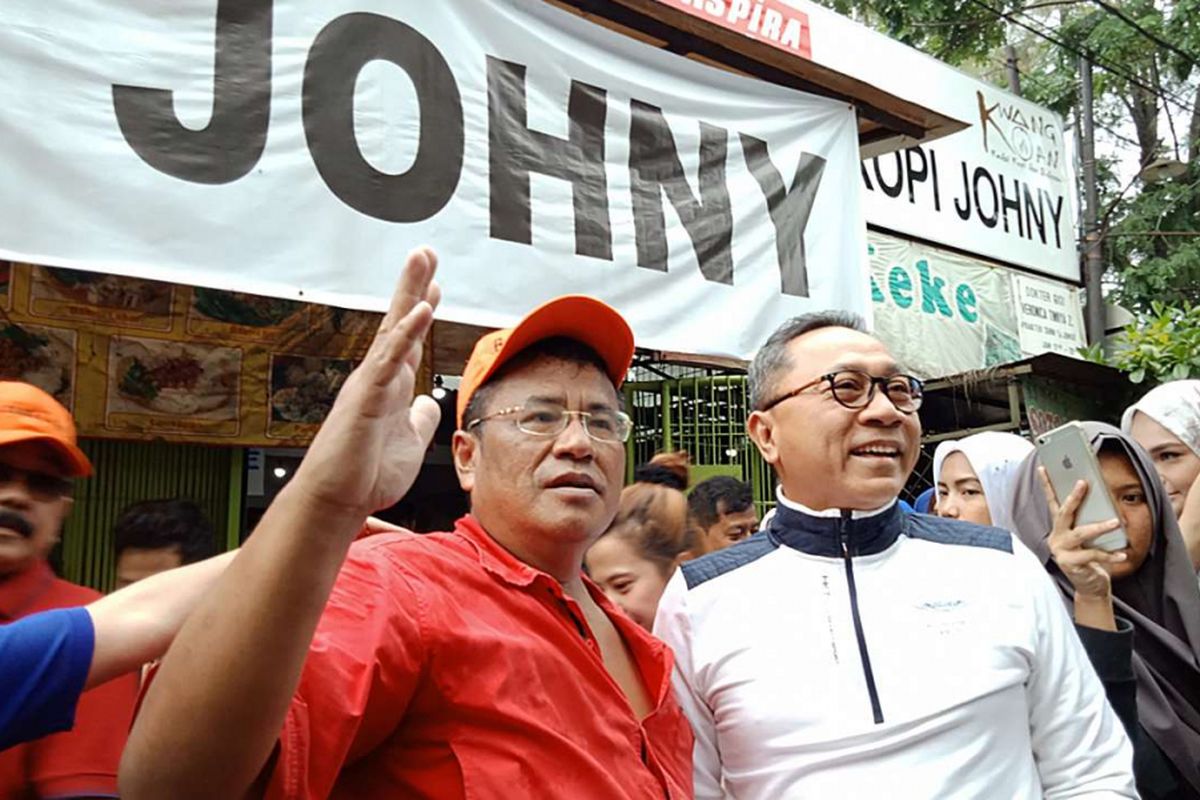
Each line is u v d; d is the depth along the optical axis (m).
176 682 0.95
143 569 2.72
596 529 1.56
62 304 3.80
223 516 4.22
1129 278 10.71
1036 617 1.88
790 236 4.03
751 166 3.97
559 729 1.33
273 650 0.95
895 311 7.53
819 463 1.93
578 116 3.47
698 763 1.88
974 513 3.08
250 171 2.70
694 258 3.69
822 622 1.86
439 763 1.25
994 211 8.53
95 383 3.84
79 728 1.80
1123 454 2.50
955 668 1.79
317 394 4.32
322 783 1.09
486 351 1.65
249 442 4.16
